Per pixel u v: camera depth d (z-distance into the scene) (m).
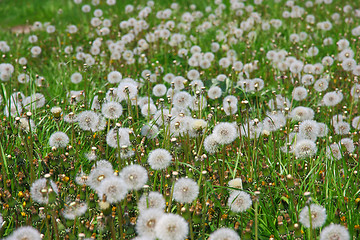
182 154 6.63
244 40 13.77
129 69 11.95
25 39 16.48
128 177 4.54
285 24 15.84
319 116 8.71
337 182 6.09
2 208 5.60
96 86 10.62
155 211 4.33
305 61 11.98
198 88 8.48
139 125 7.53
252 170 6.09
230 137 5.42
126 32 16.02
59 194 5.57
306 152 5.80
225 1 20.08
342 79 10.38
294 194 5.54
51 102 8.95
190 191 4.53
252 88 9.09
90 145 7.14
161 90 8.30
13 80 11.02
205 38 14.99
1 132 6.93
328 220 5.20
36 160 6.49
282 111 7.88
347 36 13.91
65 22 19.22
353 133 7.39
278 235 5.22
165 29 14.35
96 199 5.47
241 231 4.89
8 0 23.62
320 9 17.53
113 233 4.33
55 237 4.99
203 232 4.86
